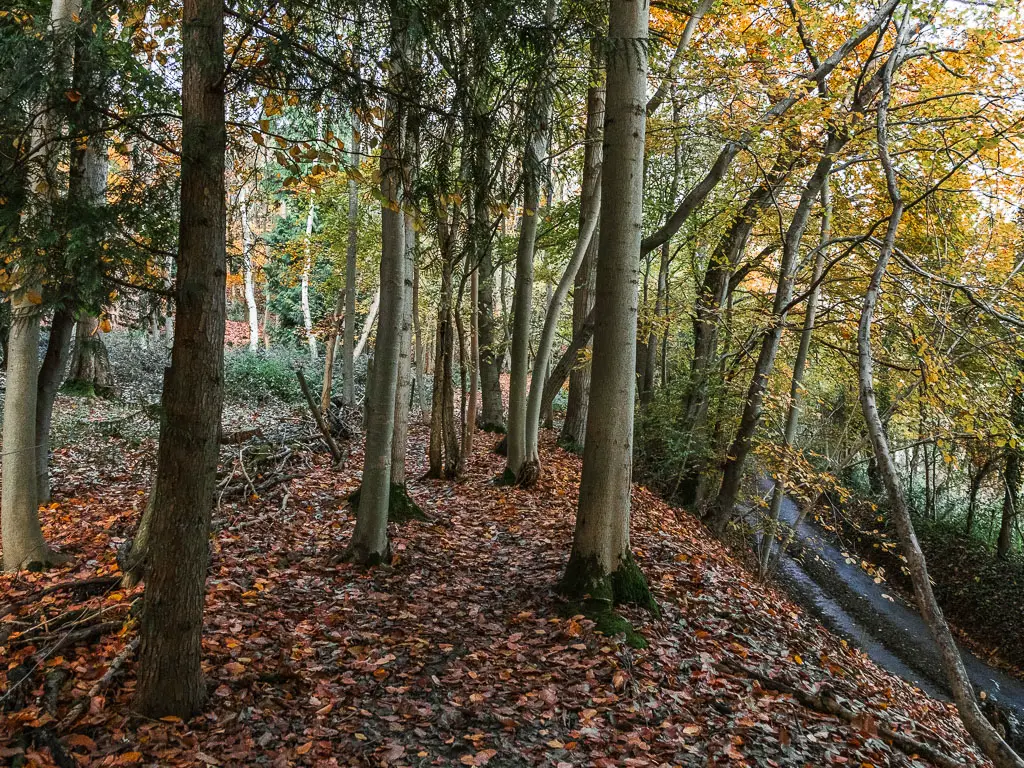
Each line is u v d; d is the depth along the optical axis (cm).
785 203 1429
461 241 999
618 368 624
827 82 1140
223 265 375
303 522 833
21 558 605
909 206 651
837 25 1220
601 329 628
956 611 1462
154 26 516
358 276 2531
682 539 1010
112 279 450
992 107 940
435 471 1140
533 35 454
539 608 622
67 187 544
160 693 397
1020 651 1259
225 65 367
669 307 1482
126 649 450
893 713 570
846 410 1355
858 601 1473
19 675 417
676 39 1282
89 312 521
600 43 534
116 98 434
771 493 1432
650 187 1538
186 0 358
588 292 1503
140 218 475
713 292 1566
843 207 1302
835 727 482
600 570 625
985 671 1224
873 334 1130
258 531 778
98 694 410
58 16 538
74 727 383
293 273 2116
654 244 1197
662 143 1309
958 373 900
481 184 481
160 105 465
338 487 1025
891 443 1252
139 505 848
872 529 1856
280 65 356
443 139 469
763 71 1185
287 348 2906
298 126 429
